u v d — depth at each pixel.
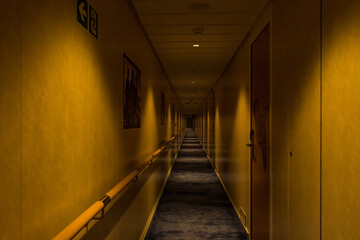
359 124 1.25
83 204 1.64
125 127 2.69
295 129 2.09
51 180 1.25
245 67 4.18
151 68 4.59
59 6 1.31
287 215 2.28
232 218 4.81
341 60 1.41
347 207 1.35
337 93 1.45
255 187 3.52
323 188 1.61
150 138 4.50
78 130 1.56
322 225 1.62
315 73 1.73
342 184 1.40
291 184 2.18
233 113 5.36
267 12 2.94
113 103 2.27
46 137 1.20
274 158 2.67
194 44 4.55
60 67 1.33
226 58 5.58
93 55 1.79
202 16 3.33
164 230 4.27
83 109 1.63
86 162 1.69
